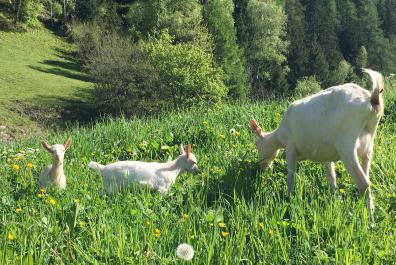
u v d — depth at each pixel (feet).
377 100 21.72
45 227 19.77
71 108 172.65
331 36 339.77
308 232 18.74
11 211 22.58
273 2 302.86
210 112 42.24
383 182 24.38
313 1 388.98
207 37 229.45
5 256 17.13
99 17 281.95
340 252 17.20
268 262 17.33
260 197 23.02
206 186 25.32
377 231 18.93
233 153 31.14
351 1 416.05
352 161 22.07
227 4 283.59
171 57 168.86
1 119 155.94
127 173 26.30
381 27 434.71
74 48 256.11
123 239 18.15
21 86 184.75
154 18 241.55
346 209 19.99
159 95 168.86
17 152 36.96
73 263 17.52
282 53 298.56
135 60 170.91
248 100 48.65
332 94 22.94
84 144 36.73
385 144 30.09
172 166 27.04
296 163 25.17
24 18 263.49
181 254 16.33
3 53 225.56
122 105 167.94
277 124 36.19
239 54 252.83
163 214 21.66
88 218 20.62
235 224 19.88
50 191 25.85
